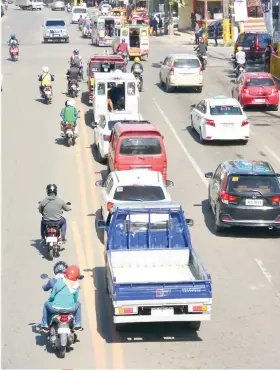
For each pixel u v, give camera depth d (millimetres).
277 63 105500
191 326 31453
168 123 76938
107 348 29688
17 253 41375
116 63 83500
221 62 123812
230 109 68062
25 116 78438
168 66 93812
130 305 29234
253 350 29656
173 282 29297
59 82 97812
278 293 36000
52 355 28953
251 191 43875
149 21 174875
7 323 32031
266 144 68875
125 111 65875
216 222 45094
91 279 37438
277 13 109750
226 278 37906
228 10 152125
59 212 40344
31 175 57844
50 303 28172
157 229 34531
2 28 177125
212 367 28031
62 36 145875
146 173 44562
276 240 44406
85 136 70875
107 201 42688
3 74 103750
